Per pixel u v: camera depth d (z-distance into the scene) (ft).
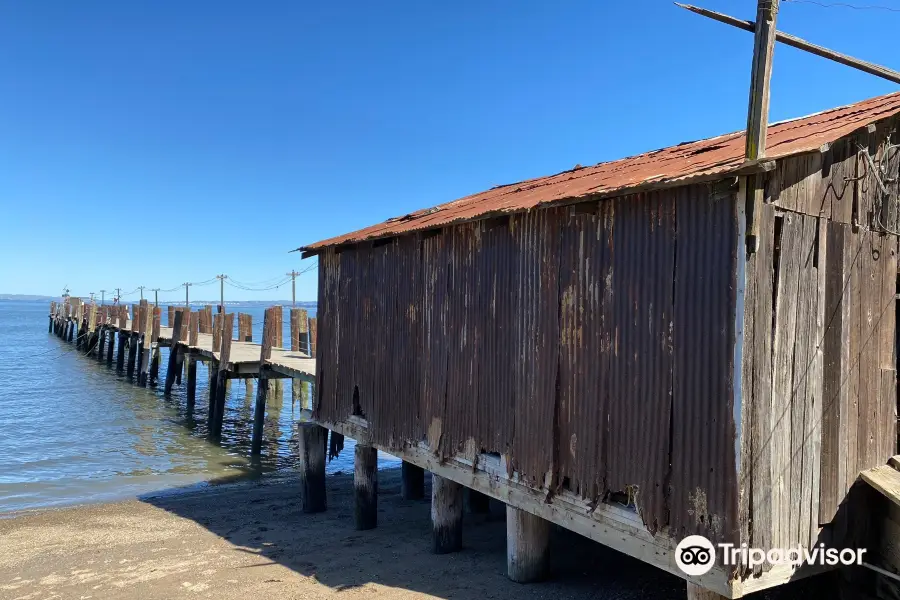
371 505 32.94
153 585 26.11
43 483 46.85
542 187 28.60
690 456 15.35
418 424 27.48
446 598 23.07
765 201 14.69
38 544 32.58
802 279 15.69
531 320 20.89
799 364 15.67
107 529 34.96
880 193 18.08
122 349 115.24
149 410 79.00
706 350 14.98
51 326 225.35
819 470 16.33
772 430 15.02
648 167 21.94
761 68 13.94
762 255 14.62
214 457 55.98
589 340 18.48
